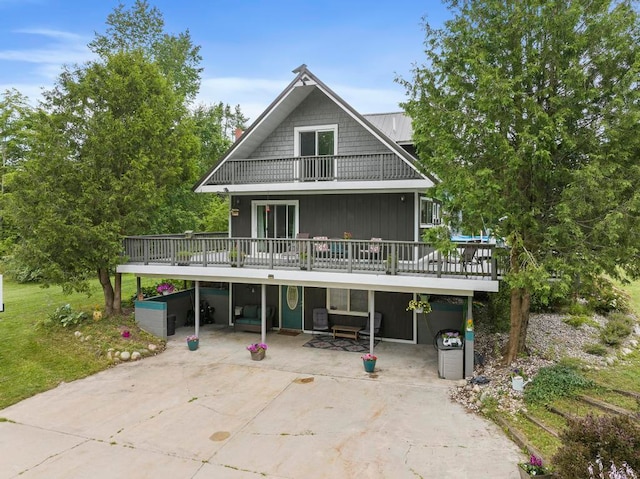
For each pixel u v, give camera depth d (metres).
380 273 11.53
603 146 8.27
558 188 9.29
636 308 15.57
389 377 10.83
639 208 7.47
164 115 14.81
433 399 9.41
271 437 7.74
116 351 12.41
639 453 5.19
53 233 12.40
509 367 10.16
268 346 13.67
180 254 13.95
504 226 9.20
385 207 13.98
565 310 14.29
